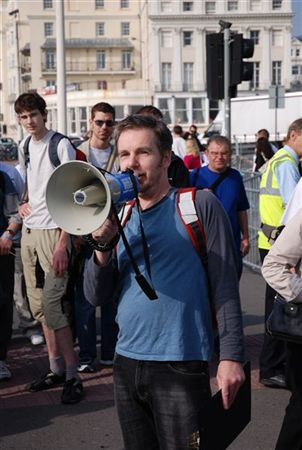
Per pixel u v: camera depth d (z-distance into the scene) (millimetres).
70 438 4637
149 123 2852
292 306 3545
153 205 2895
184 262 2834
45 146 5363
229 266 2838
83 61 75438
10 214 5891
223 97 11031
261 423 4859
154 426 2982
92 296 3018
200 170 6230
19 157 5645
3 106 87062
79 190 2689
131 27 75375
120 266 2969
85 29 75438
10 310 5805
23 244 5527
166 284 2828
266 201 5609
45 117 5398
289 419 3693
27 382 5738
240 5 64938
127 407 2959
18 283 6844
